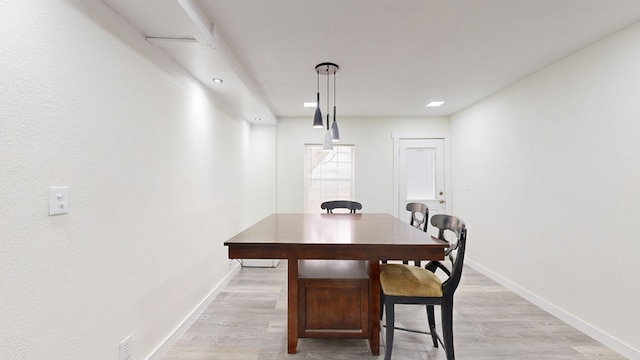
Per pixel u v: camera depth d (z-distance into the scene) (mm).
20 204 1033
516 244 3039
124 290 1603
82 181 1307
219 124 3037
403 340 2154
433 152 4715
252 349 2047
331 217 2936
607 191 2078
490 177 3537
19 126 1027
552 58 2455
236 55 2391
